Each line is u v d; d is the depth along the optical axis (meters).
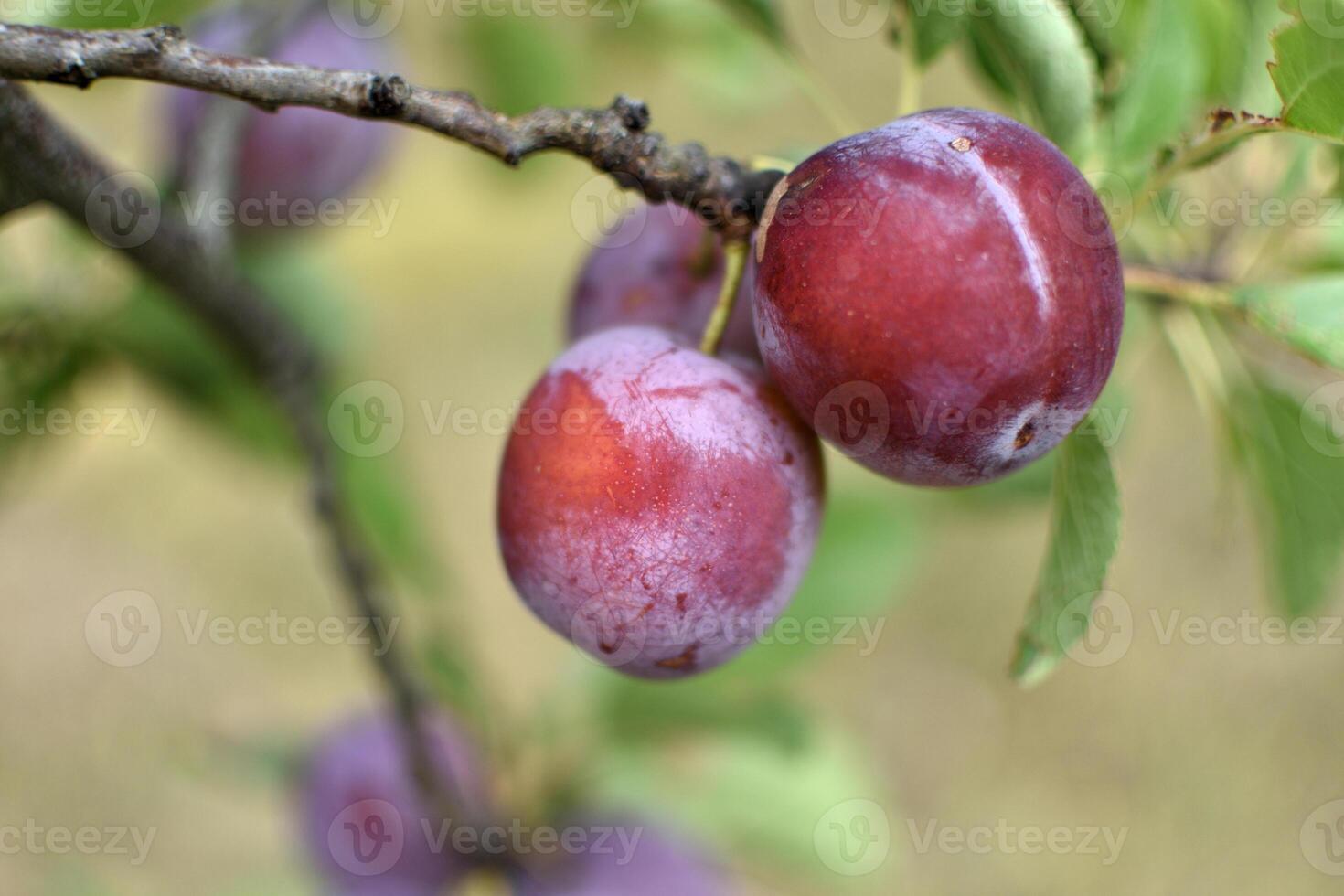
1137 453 1.39
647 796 0.59
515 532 0.47
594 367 0.47
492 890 0.57
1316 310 0.47
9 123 0.47
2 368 0.57
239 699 1.20
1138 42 0.48
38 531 1.31
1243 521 1.32
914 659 1.38
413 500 0.59
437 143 1.09
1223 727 1.31
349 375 0.63
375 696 0.60
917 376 0.44
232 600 1.28
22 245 0.58
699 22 0.60
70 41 0.43
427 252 1.40
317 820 0.58
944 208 0.44
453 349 1.36
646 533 0.46
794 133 1.15
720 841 0.60
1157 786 1.28
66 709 1.19
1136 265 0.50
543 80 0.60
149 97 0.58
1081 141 0.48
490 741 0.59
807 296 0.44
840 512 0.58
